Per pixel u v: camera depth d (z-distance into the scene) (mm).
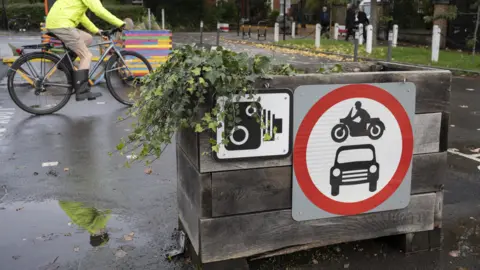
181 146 3414
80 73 7816
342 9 30828
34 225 3959
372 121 3275
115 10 36188
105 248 3592
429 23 23125
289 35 31094
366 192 3357
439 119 3439
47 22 7645
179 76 2828
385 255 3545
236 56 2926
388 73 3254
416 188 3494
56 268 3318
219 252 3109
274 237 3211
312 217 3264
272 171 3117
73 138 6570
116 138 6594
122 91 9398
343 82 3156
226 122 2910
